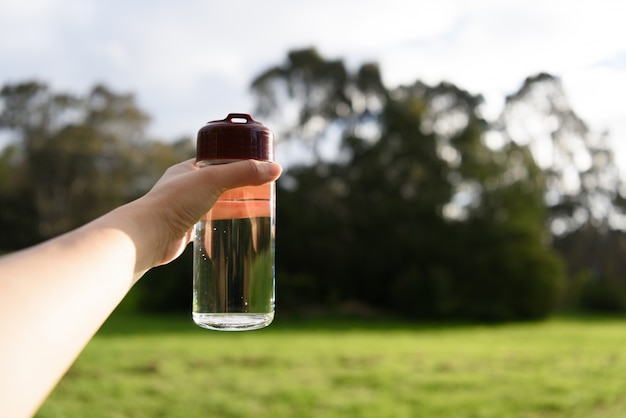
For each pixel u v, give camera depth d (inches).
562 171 1144.2
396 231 898.1
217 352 463.2
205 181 39.9
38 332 26.7
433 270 844.0
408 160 922.1
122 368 386.9
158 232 37.3
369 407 301.9
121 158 1480.1
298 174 952.9
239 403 305.3
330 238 907.4
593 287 1019.9
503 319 838.5
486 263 862.5
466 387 351.3
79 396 313.4
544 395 332.2
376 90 1058.7
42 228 1358.3
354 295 912.3
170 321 737.6
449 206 911.7
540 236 885.8
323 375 379.2
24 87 1446.9
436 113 983.0
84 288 29.6
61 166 1428.4
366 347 515.2
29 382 25.7
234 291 47.3
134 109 1498.5
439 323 801.6
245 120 46.9
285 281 884.0
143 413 286.0
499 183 914.7
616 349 522.0
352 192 917.8
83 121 1477.6
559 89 978.7
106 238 33.1
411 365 421.1
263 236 47.7
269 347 499.8
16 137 1448.1
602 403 316.2
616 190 1157.1
